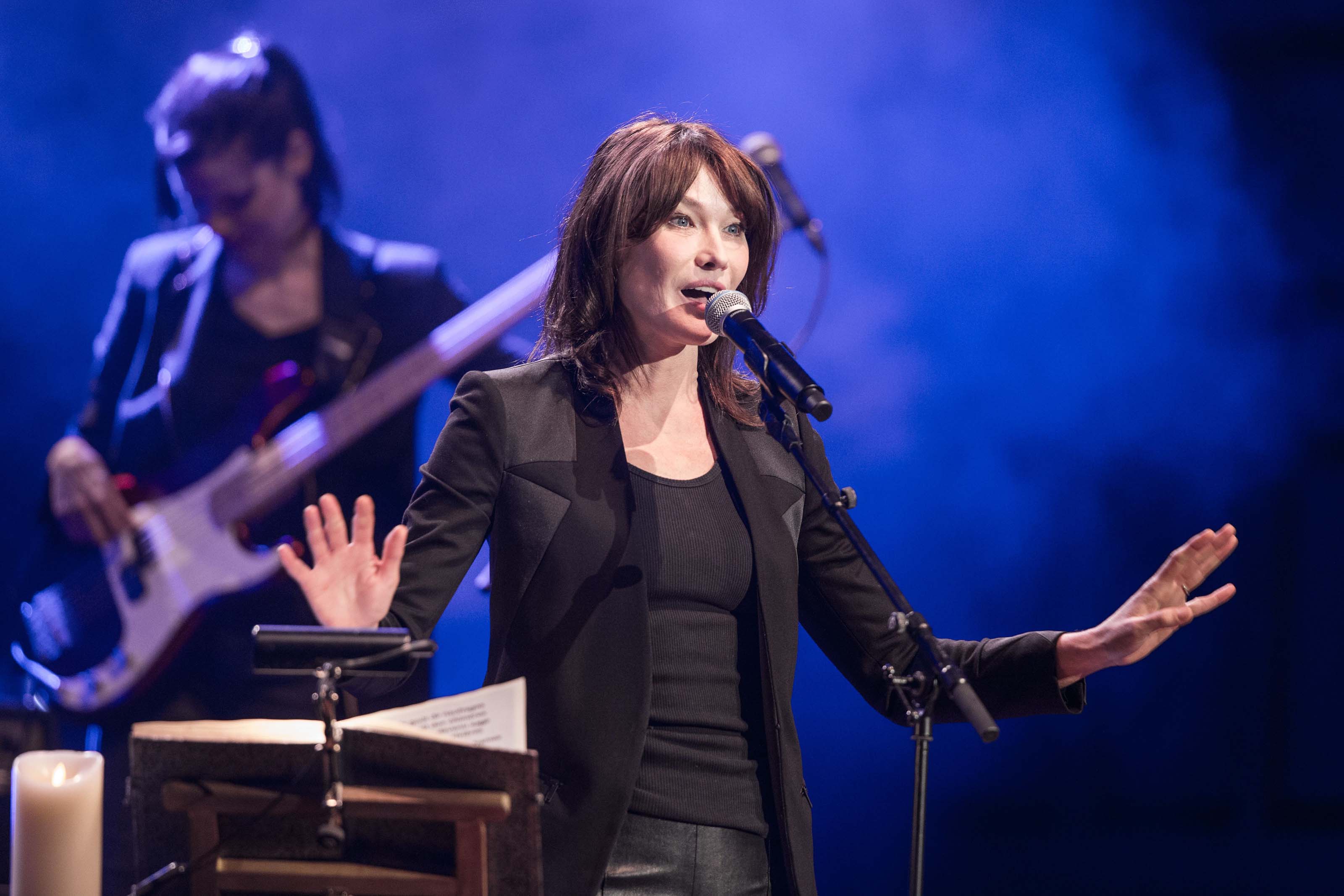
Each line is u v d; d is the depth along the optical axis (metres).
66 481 12.24
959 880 19.19
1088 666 6.95
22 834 5.48
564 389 7.19
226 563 12.08
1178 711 20.52
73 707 11.85
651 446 7.20
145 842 5.28
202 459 12.34
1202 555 6.97
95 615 11.98
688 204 7.18
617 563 6.67
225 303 12.45
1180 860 19.19
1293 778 20.17
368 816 5.14
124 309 12.96
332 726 5.09
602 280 7.34
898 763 20.45
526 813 5.09
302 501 12.35
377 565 6.04
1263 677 20.44
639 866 6.39
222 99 12.28
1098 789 20.41
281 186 12.40
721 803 6.57
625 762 6.34
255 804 5.11
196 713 11.84
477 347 12.67
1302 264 20.52
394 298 12.75
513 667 6.62
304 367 12.49
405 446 12.70
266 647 5.42
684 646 6.72
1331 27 20.00
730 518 7.05
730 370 7.57
